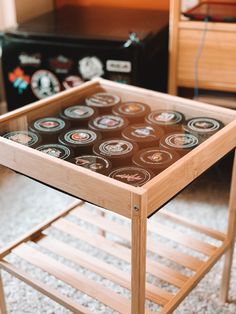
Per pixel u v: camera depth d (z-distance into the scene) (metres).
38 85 1.25
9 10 1.36
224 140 0.78
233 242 0.93
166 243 1.11
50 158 0.70
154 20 1.31
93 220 0.98
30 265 1.05
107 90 0.96
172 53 1.18
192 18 1.15
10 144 0.74
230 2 1.28
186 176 0.71
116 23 1.29
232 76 1.16
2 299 0.91
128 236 0.95
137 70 1.14
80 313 0.79
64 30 1.22
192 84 1.20
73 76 1.21
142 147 0.76
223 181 1.34
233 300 0.97
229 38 1.12
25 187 1.33
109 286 1.00
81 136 0.80
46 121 0.85
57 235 1.13
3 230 1.16
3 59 1.25
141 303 0.70
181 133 0.80
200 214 1.21
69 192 0.70
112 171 0.69
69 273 0.85
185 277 0.84
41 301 0.97
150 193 0.63
